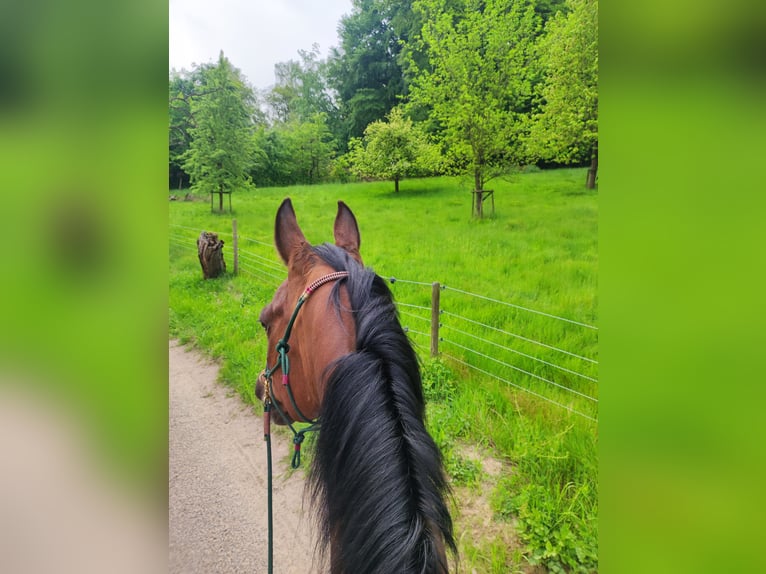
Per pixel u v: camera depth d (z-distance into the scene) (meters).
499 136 8.38
